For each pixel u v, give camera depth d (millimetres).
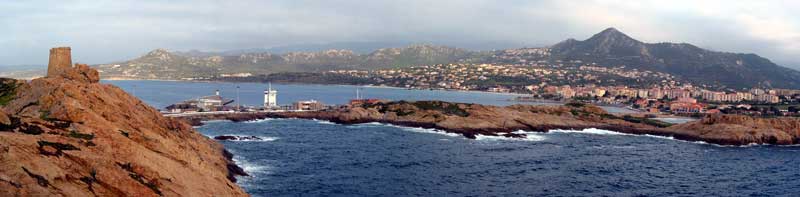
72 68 121812
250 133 173375
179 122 118875
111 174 58594
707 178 116312
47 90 92812
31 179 45906
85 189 51375
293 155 128125
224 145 140500
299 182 98312
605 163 131250
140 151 72875
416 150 145000
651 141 186250
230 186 82438
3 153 47625
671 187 105500
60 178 49906
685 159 143875
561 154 145000
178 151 87500
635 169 124188
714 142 184875
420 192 94625
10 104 95000
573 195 95875
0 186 42156
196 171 81375
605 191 99812
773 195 101250
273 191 90312
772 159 148625
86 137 69750
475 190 97562
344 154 132625
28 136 58000
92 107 89125
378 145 152125
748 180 115312
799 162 143375
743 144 182500
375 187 97188
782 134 187375
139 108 110125
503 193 95938
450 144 160625
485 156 137750
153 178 65562
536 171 117688
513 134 186500
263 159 120875
